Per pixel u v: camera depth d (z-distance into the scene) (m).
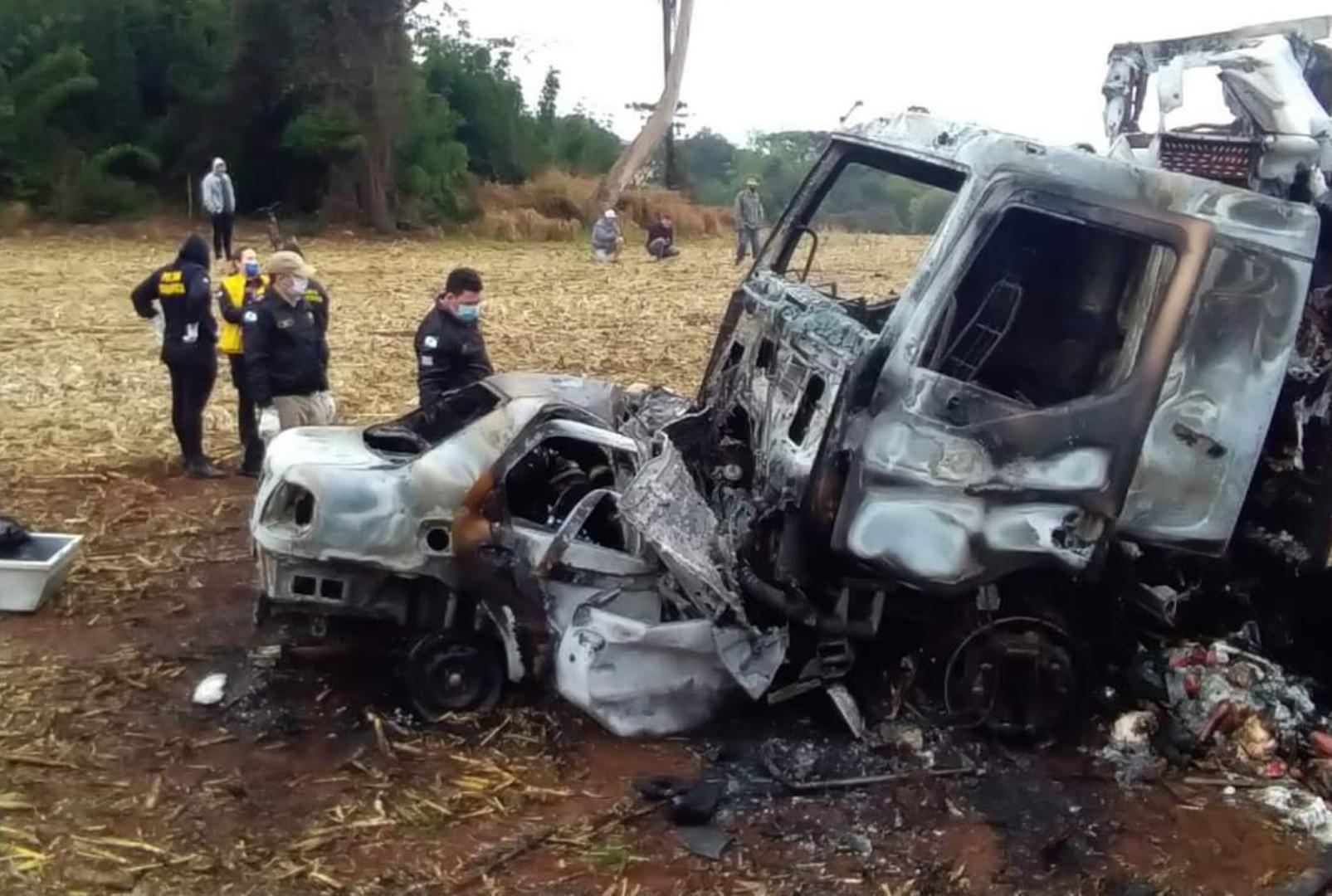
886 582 6.12
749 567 6.14
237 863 4.97
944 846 5.33
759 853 5.22
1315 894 5.11
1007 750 6.14
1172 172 6.13
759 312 7.05
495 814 5.39
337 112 32.88
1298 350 6.28
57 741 5.79
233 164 33.62
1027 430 5.81
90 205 30.58
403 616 6.17
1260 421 5.93
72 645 6.77
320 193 34.16
